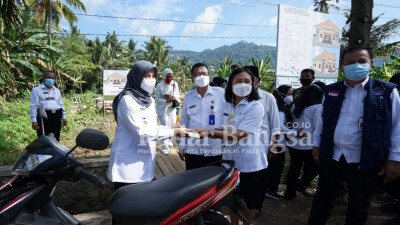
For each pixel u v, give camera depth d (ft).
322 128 8.27
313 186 13.34
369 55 6.93
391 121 6.70
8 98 38.34
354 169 7.17
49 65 54.70
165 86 17.10
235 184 6.28
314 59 17.01
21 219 5.61
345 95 7.47
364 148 6.81
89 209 15.89
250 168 7.57
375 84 7.04
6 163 14.83
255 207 7.81
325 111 7.87
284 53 15.90
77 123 31.37
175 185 5.76
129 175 6.74
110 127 30.14
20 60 44.91
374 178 7.03
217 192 5.90
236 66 13.64
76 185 15.52
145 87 6.71
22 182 5.79
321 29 16.98
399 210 10.17
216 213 6.07
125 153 6.77
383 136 6.68
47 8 53.67
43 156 5.65
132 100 6.52
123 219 5.40
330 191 7.92
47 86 15.76
